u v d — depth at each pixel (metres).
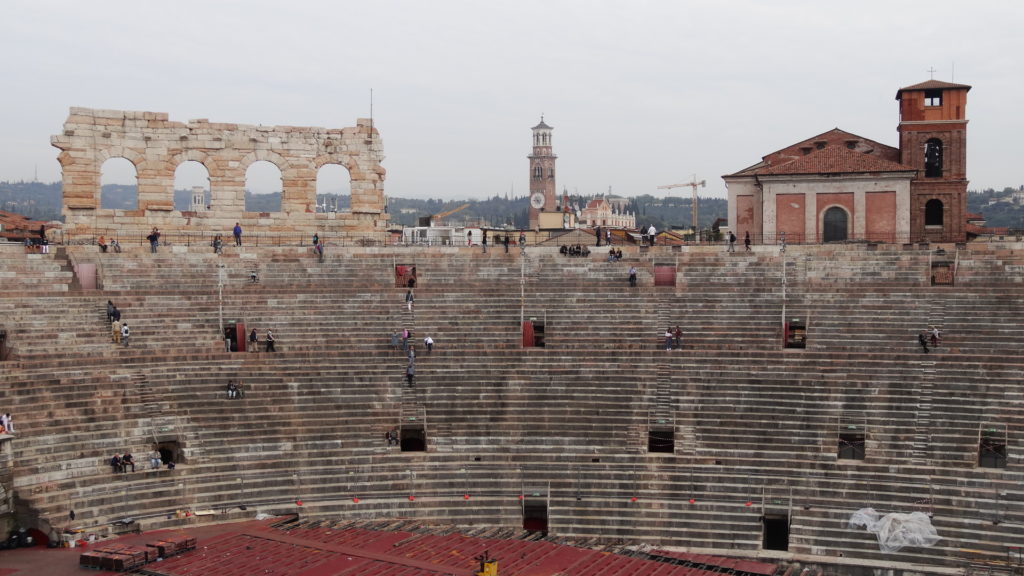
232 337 56.31
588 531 45.78
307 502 46.44
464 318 58.28
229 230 65.38
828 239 70.56
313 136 67.00
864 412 49.03
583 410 51.72
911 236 75.88
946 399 48.56
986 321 53.59
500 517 46.44
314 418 50.94
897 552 42.56
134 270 58.22
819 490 45.78
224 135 65.12
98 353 51.44
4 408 45.38
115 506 43.34
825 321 55.69
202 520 44.09
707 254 62.66
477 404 52.28
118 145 62.78
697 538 44.75
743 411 50.38
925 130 75.44
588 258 63.47
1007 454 45.59
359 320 57.81
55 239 61.84
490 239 95.00
